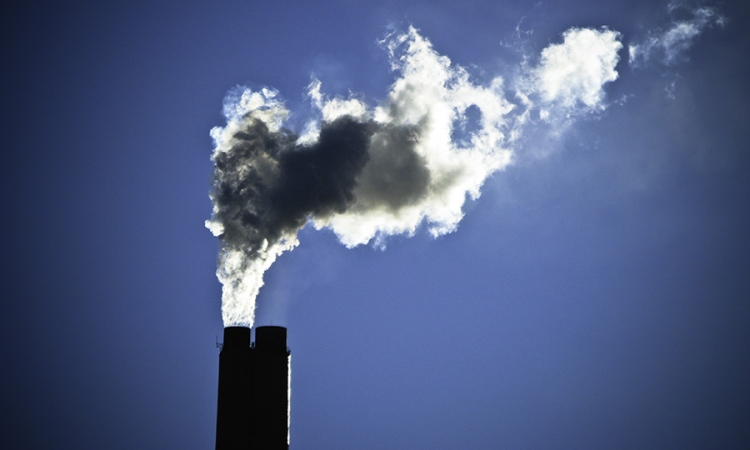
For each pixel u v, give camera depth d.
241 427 67.25
